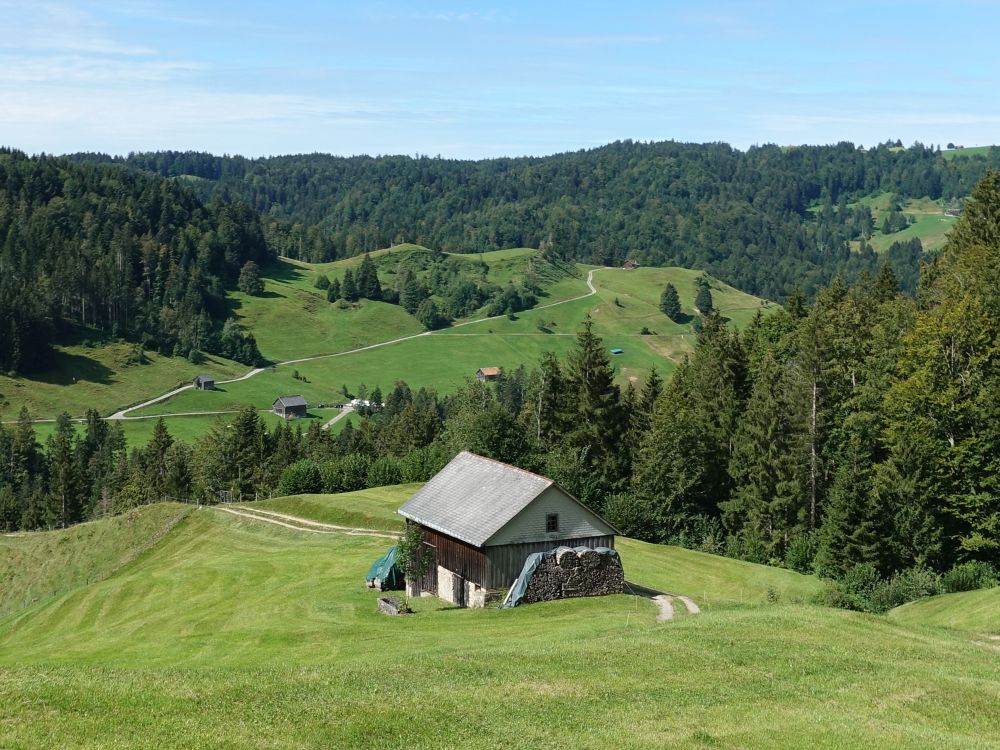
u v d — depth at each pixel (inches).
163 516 4360.2
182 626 2301.9
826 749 943.7
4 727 857.5
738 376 4279.0
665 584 2578.7
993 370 3041.3
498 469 2329.0
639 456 4104.3
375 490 4429.1
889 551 2787.9
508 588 2113.7
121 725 885.8
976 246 4013.3
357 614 2052.2
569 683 1149.1
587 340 4315.9
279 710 965.8
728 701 1107.9
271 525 3937.0
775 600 2400.3
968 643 1542.8
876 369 3535.9
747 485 3644.2
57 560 4232.3
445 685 1114.7
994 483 2832.2
